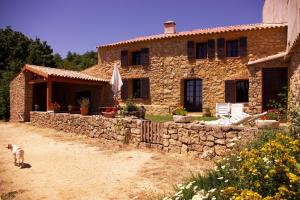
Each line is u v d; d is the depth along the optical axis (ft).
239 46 46.65
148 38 54.03
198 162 21.40
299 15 20.98
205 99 48.93
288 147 11.26
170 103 52.19
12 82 56.85
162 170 19.80
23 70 50.29
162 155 23.88
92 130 33.65
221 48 47.96
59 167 21.77
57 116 40.09
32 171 20.93
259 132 18.62
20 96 52.80
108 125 31.30
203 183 12.29
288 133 16.21
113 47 59.47
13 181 18.70
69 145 29.99
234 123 25.54
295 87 28.17
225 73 47.57
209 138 21.77
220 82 47.93
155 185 16.94
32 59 98.63
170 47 52.65
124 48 57.82
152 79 54.13
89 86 60.85
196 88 52.31
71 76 48.60
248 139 19.22
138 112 39.04
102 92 57.21
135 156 24.08
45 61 102.83
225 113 41.34
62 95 64.95
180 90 51.49
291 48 27.20
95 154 25.49
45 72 45.03
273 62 36.83
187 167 20.22
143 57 55.21
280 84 44.29
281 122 26.37
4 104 61.67
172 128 24.64
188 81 53.26
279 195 7.70
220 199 9.98
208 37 49.16
